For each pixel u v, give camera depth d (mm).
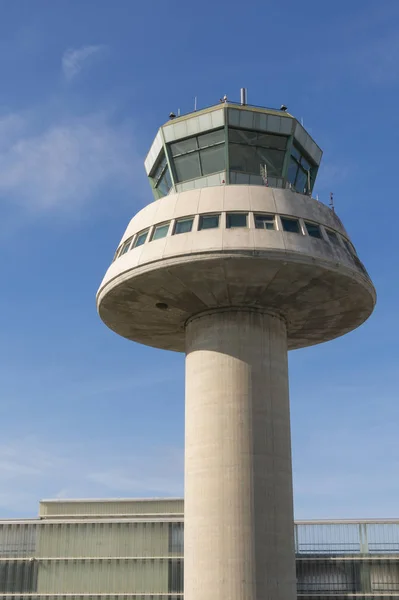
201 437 30781
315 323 35594
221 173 33562
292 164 34875
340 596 46688
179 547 48906
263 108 34531
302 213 31531
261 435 30391
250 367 31203
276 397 31438
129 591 48375
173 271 29891
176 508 55875
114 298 32719
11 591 49469
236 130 33594
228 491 29562
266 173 33781
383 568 47094
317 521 48438
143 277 30562
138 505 56250
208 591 28750
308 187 36750
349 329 36781
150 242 31125
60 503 56844
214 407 30844
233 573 28594
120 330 37219
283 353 32812
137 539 49531
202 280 30422
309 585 47125
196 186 34156
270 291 31234
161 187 36625
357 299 32656
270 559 28969
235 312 32094
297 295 31766
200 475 30344
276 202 31344
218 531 29219
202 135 33938
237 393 30766
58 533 50562
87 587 48906
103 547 49719
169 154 34750
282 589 28891
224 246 29062
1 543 50750
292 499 31078
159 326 36375
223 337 31766
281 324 33312
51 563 49875
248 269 29562
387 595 46469
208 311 32719
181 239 30078
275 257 29141
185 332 34656
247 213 30688
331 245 31016
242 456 29938
